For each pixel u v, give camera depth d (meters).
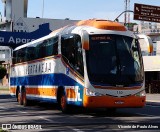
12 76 29.39
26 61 25.55
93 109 21.47
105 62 16.64
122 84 16.50
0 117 17.61
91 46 16.72
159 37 57.38
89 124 14.50
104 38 16.92
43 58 21.92
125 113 19.12
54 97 19.91
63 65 18.78
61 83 18.97
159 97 35.97
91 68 16.48
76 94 17.20
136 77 16.83
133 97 16.61
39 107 24.50
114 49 16.89
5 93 46.97
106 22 17.52
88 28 17.23
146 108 22.84
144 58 46.59
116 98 16.38
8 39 41.56
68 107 18.73
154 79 50.16
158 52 49.16
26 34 42.19
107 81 16.39
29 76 24.75
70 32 18.25
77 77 17.12
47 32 42.75
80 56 16.95
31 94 24.22
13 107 24.61
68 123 14.88
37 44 23.25
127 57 16.95
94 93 16.27
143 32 59.28
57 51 19.66
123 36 17.23
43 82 21.81
